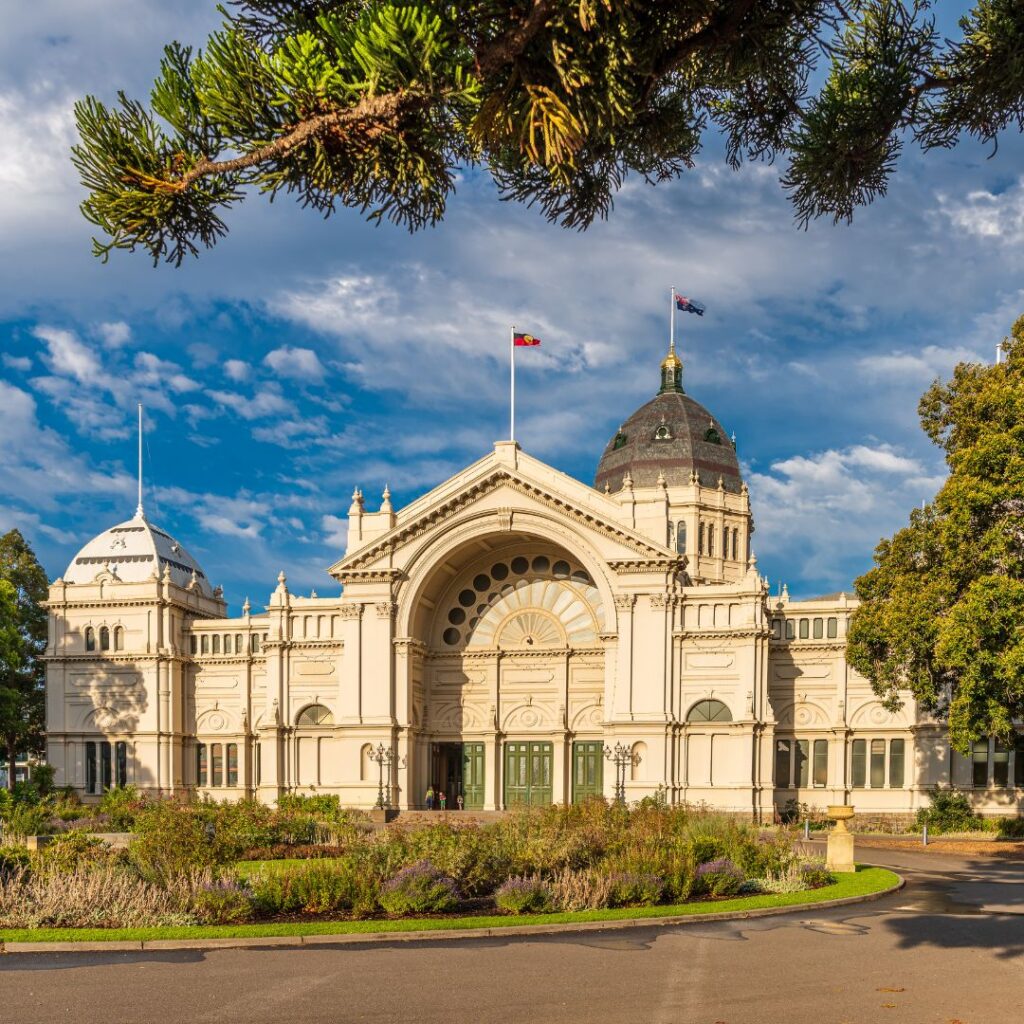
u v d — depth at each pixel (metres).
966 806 69.00
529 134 10.12
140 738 84.00
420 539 79.25
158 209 11.27
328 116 10.51
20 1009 19.80
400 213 12.07
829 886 36.06
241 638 86.75
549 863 33.72
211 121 10.86
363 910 30.11
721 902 32.16
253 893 30.23
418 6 9.53
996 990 21.00
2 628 83.44
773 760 73.38
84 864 31.48
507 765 81.81
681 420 100.56
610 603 75.56
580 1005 19.92
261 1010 19.62
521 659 82.44
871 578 58.59
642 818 45.09
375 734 77.56
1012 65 12.80
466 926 27.84
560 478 78.31
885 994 20.72
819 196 14.61
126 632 85.25
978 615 48.91
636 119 13.09
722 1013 19.33
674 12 10.95
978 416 54.94
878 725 75.00
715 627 74.50
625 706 74.12
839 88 13.84
